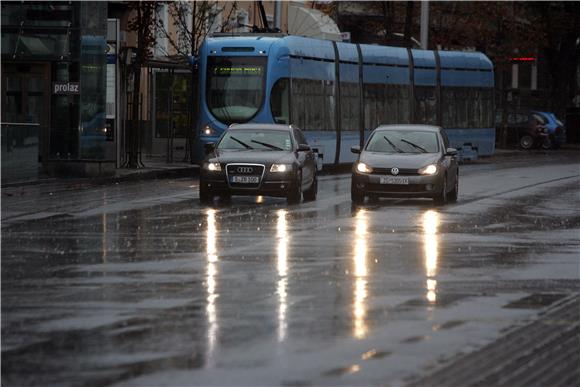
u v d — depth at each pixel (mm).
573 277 31422
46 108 76438
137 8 82562
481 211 54812
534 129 145125
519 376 18703
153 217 48969
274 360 19766
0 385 17922
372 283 29547
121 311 24781
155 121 96188
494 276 31422
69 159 75938
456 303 26391
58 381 18188
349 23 140625
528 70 175375
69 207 53688
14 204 55125
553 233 44344
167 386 17875
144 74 101438
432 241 40562
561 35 151625
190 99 84250
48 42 76062
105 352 20391
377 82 95188
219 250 36656
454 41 138500
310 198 61750
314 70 85812
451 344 21312
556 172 92812
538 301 26875
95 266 32469
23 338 21672
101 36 76250
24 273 30922
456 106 106375
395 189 57875
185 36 96500
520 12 145625
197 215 50219
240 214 51094
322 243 39156
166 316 24156
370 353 20422
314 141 85500
